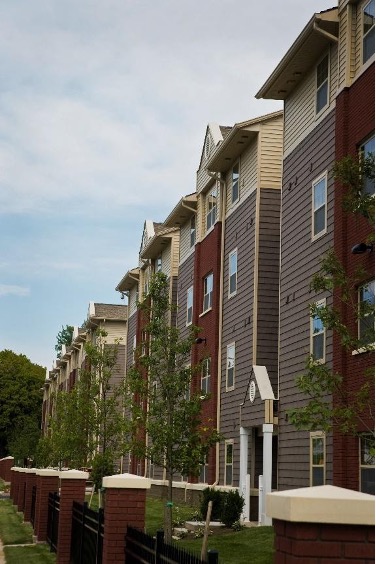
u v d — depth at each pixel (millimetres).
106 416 26938
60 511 15734
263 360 23969
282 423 21141
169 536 17750
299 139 21406
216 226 28719
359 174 13484
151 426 19594
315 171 20062
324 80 19953
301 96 21531
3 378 84938
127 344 46250
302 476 19625
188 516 23906
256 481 24297
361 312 13117
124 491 10344
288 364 21000
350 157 13609
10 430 83500
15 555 17609
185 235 34250
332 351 18266
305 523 4418
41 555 17406
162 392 20094
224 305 27516
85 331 60500
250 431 24266
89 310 55938
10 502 36156
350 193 13641
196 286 30703
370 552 4402
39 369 87688
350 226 17453
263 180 24859
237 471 24812
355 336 16266
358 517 4414
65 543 15625
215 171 28828
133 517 10273
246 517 21875
